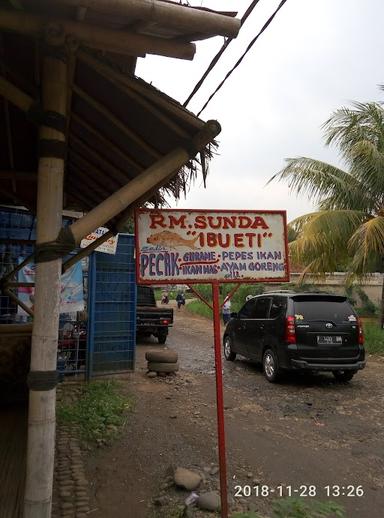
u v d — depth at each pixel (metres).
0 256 7.77
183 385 8.71
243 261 3.61
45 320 2.54
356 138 13.96
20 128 4.04
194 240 3.55
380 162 13.18
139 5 2.18
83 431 5.68
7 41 2.71
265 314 9.95
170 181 3.67
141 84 2.66
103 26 2.34
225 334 12.09
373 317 21.31
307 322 8.88
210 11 2.31
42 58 2.55
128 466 4.83
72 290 8.35
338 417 7.11
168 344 15.08
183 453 5.29
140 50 2.46
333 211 13.85
